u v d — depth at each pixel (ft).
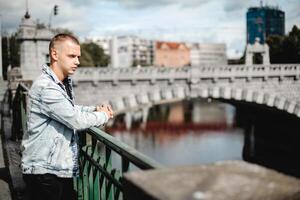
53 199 9.83
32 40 74.43
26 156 9.93
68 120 9.34
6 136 29.22
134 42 507.71
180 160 108.99
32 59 74.49
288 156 110.83
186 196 3.05
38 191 9.91
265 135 129.29
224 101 119.85
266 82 105.40
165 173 3.78
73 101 10.96
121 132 163.22
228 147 124.57
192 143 132.77
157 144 132.87
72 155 10.06
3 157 22.65
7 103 59.31
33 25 75.25
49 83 9.48
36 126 9.70
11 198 15.67
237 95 103.04
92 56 262.47
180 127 171.73
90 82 88.48
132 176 3.84
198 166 3.90
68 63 10.12
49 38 75.46
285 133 119.03
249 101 104.22
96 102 89.20
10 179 18.31
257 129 135.85
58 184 9.93
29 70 74.23
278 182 3.31
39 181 9.74
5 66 178.09
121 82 91.61
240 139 137.49
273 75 104.53
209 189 3.17
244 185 3.25
